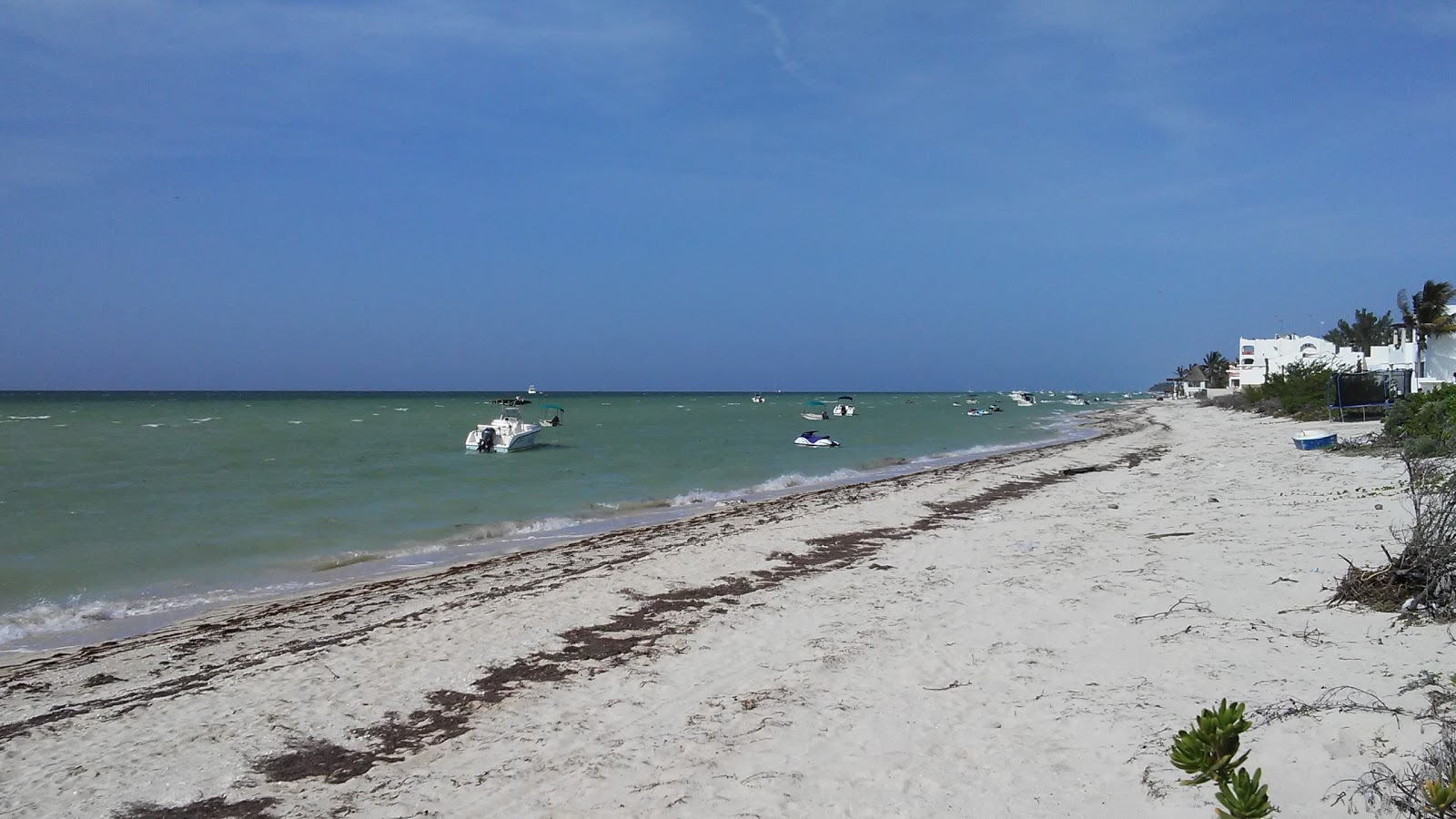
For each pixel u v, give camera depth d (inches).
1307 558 463.2
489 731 323.0
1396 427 1041.5
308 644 460.4
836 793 239.9
